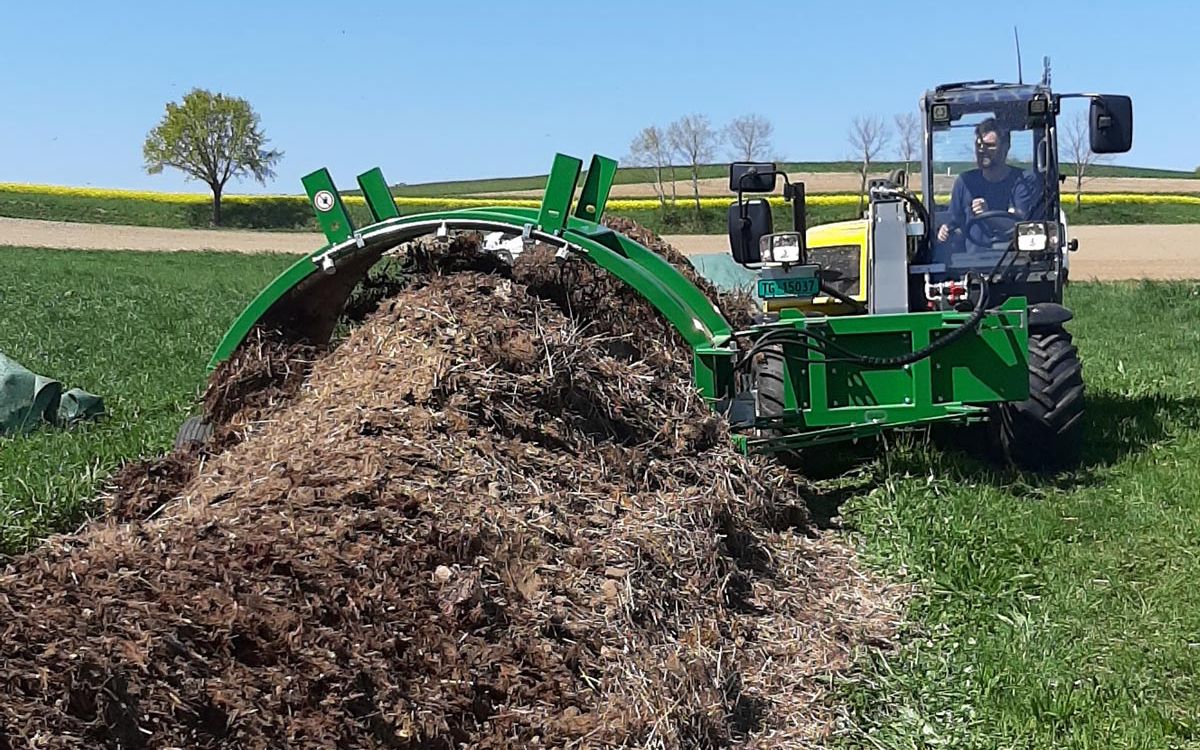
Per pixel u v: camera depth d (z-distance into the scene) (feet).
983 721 15.20
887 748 14.65
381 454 16.51
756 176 26.09
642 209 189.16
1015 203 28.50
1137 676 16.24
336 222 22.65
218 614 12.03
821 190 196.54
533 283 22.50
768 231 26.81
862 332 23.27
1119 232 152.87
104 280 91.04
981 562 20.29
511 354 19.26
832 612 18.33
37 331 51.80
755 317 31.58
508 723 12.87
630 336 22.94
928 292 28.02
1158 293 76.64
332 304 23.90
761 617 17.69
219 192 218.59
